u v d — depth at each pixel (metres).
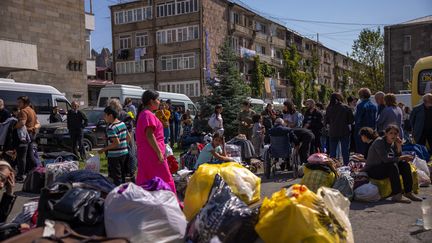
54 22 25.94
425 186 8.05
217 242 3.41
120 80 49.75
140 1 48.09
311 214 3.80
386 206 6.47
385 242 4.79
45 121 16.58
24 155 9.52
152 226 3.98
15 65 21.78
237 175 5.49
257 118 12.05
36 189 8.13
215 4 46.44
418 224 5.43
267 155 9.35
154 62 47.19
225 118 19.52
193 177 5.19
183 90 45.56
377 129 9.51
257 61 50.75
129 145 7.59
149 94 5.92
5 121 9.43
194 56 44.72
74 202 3.95
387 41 39.53
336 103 9.54
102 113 16.34
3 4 23.02
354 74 46.50
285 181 8.88
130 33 49.09
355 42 44.81
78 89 27.55
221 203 4.16
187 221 4.66
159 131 5.88
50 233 3.35
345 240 4.00
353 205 6.57
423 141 9.57
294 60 59.03
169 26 46.22
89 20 35.56
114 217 3.95
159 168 5.73
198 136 14.18
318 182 6.96
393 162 6.84
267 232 3.87
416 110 9.62
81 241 3.29
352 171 7.99
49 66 25.64
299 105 58.81
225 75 20.36
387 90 39.41
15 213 6.52
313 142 10.73
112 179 7.30
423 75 14.96
